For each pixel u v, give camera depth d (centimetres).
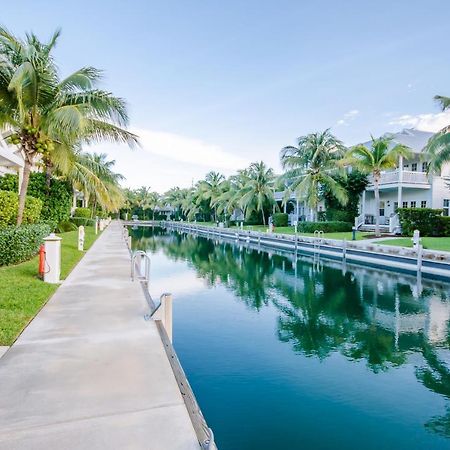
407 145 2838
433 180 2692
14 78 979
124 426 292
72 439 273
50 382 365
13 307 618
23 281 812
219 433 430
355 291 1225
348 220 3077
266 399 507
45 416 304
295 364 623
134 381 370
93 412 311
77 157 2011
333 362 636
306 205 3281
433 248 1650
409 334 778
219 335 775
